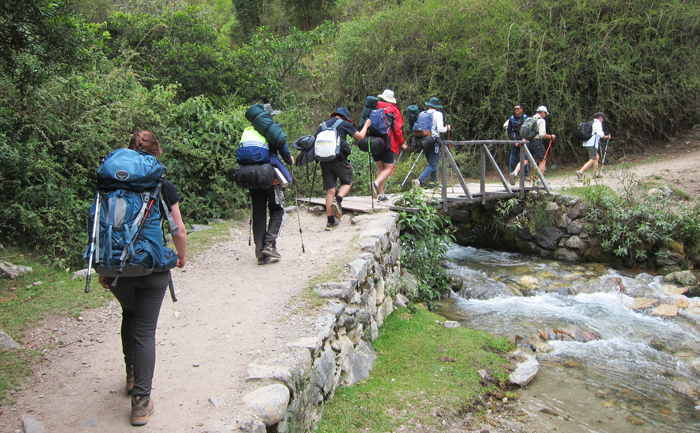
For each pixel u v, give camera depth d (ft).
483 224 33.58
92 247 8.72
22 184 19.62
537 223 30.73
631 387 15.92
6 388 10.41
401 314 19.85
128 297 9.55
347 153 21.07
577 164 43.50
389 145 23.75
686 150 41.75
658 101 42.24
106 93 23.17
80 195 21.31
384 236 19.65
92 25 31.78
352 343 14.85
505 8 45.73
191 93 38.04
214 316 13.94
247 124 26.25
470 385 14.88
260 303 14.64
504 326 20.31
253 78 40.91
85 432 8.90
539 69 41.81
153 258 8.87
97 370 11.37
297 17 63.98
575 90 42.88
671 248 27.66
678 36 42.60
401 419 12.64
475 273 26.78
